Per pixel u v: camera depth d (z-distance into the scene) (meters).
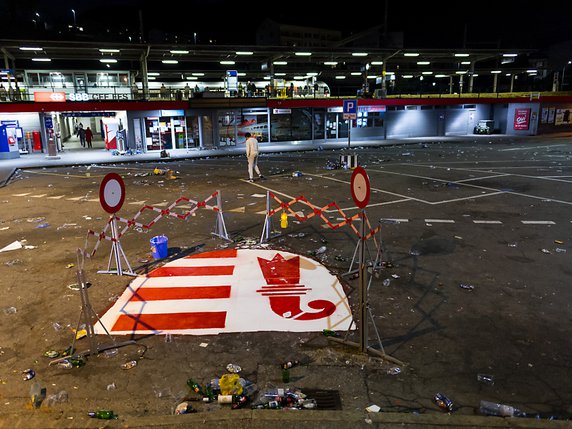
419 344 5.21
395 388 4.38
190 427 3.80
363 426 3.77
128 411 4.09
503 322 5.71
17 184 17.50
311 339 5.34
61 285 7.07
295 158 25.59
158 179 17.88
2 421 3.95
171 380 4.57
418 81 68.88
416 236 9.43
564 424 3.75
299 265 7.73
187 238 9.51
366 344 4.98
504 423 3.78
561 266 7.61
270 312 6.03
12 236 9.87
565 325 5.62
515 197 13.29
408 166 20.75
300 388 4.39
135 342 5.32
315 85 40.56
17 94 29.92
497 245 8.77
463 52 37.16
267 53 34.34
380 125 38.81
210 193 14.59
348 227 10.20
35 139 29.12
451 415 3.89
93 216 11.66
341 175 18.31
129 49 29.22
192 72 44.56
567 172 18.11
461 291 6.66
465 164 21.20
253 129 34.03
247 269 7.59
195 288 6.85
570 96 41.16
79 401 4.24
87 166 23.28
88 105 28.11
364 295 4.89
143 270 7.69
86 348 5.20
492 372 4.64
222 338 5.39
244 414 3.93
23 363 4.91
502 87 62.81
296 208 12.27
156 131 30.44
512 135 41.16
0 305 6.38
